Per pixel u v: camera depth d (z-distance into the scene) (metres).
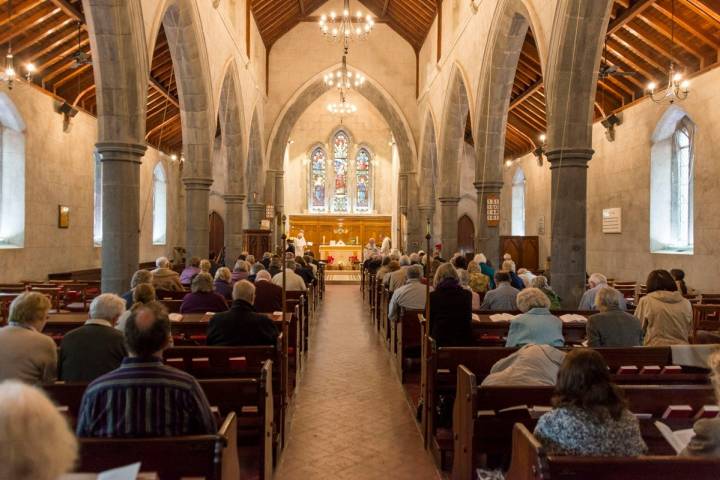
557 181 9.49
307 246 28.89
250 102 20.05
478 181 14.30
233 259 18.92
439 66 19.53
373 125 30.66
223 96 17.34
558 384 2.77
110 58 8.82
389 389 7.55
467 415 4.09
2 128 13.65
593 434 2.60
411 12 22.17
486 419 3.91
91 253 17.75
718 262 11.91
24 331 3.87
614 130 16.50
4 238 13.75
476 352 5.01
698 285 12.60
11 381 1.38
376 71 24.61
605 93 16.52
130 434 2.81
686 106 12.96
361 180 30.77
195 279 7.28
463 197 28.22
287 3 21.89
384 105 25.09
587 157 9.41
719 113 11.82
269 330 5.41
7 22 11.38
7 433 1.22
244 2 18.73
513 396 3.88
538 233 22.56
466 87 15.76
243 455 5.06
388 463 5.09
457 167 19.27
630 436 2.64
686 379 4.58
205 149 13.84
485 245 14.29
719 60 11.77
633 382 4.57
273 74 24.33
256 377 5.03
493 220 14.16
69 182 16.11
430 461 5.14
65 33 13.32
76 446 1.39
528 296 5.05
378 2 23.55
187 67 12.88
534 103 19.31
